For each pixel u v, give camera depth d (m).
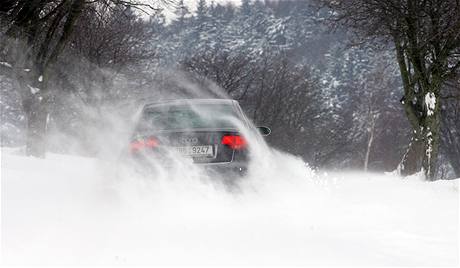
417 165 45.31
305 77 125.31
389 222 14.80
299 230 13.46
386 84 131.50
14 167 22.88
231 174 16.02
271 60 123.25
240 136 16.58
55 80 58.28
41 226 12.82
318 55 196.00
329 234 13.15
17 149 37.03
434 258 11.17
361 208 16.84
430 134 45.25
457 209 16.81
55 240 11.62
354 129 150.25
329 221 14.85
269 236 12.59
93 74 69.62
